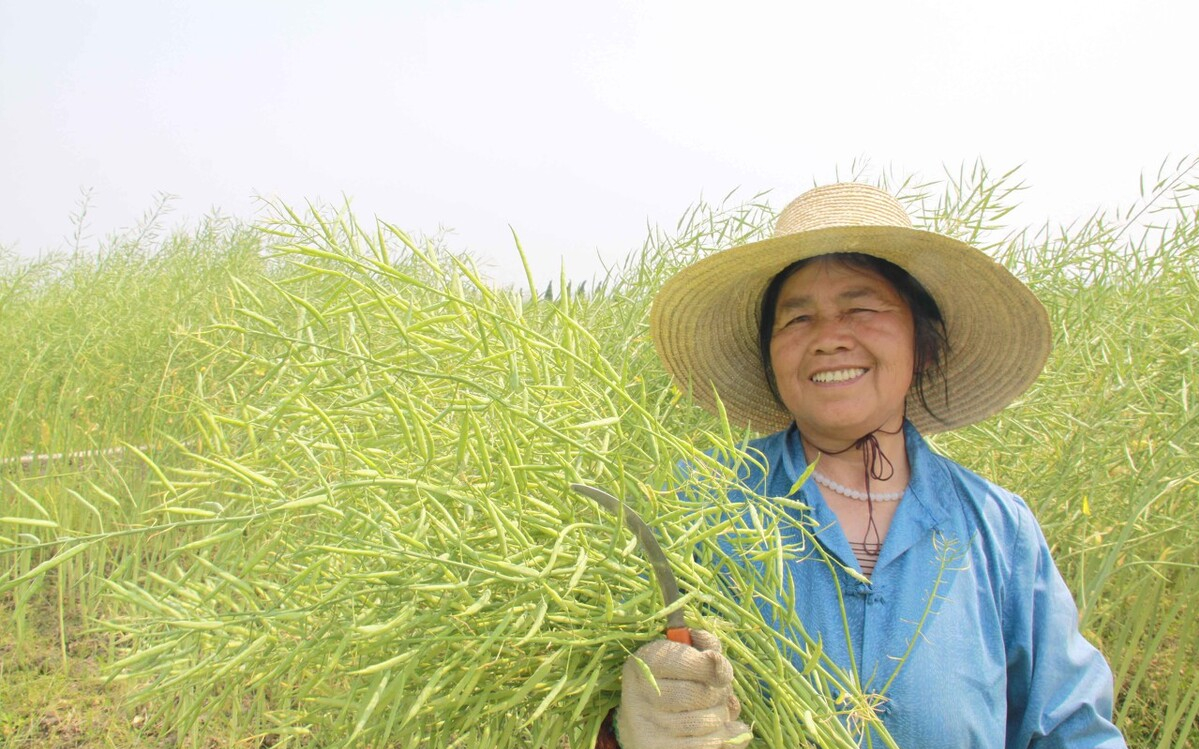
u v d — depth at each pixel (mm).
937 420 2357
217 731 3311
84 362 5098
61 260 7348
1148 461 2857
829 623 1751
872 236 1819
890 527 1818
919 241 1837
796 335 1912
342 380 1569
